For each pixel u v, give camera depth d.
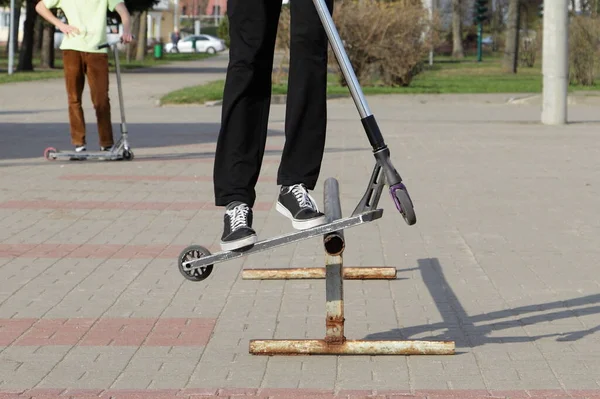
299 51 4.70
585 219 9.27
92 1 13.15
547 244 8.16
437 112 23.81
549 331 5.65
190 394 4.61
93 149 14.78
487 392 4.62
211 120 20.67
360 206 4.64
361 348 5.18
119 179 11.62
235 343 5.45
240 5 4.71
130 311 6.13
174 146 15.27
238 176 4.79
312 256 7.67
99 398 4.57
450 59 67.56
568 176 12.02
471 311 6.11
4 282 6.85
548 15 19.33
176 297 6.46
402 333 5.62
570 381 4.78
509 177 11.93
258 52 4.76
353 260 7.56
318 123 4.73
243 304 6.28
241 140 4.79
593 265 7.38
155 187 11.05
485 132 17.78
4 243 8.12
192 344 5.43
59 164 12.93
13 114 22.36
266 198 10.34
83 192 10.66
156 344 5.44
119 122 19.91
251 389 4.68
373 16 32.38
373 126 4.22
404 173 12.25
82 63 13.25
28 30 44.06
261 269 6.95
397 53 32.84
